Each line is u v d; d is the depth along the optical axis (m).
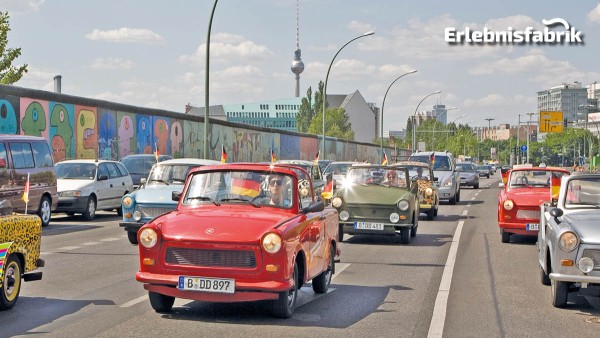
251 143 57.41
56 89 43.28
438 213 27.28
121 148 37.47
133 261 13.89
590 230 9.40
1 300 9.06
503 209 17.25
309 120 167.88
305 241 9.18
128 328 8.23
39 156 20.31
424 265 13.76
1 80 34.81
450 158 34.06
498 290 11.09
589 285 9.29
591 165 102.56
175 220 8.80
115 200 24.89
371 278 12.15
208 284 8.39
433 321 8.83
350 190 17.66
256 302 9.83
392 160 65.19
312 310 9.39
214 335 7.93
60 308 9.38
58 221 23.00
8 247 9.00
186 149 45.66
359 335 8.06
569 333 8.36
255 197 9.50
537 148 189.38
